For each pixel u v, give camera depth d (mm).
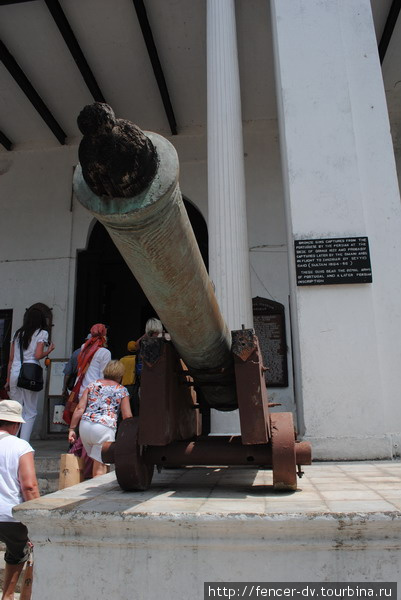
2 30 7941
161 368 2729
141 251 1696
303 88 5488
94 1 7465
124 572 1963
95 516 1986
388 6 7609
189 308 2133
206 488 2854
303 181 5230
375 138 5422
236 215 5602
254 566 1910
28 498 2861
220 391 3068
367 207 5230
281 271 9031
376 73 5625
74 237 9953
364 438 4562
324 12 5742
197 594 1909
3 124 10000
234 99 6070
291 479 2658
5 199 10297
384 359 4859
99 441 3998
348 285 4969
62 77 8867
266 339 8594
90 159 1343
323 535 1904
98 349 4879
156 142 1498
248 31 7918
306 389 4758
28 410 5941
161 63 8516
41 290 9734
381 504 2174
